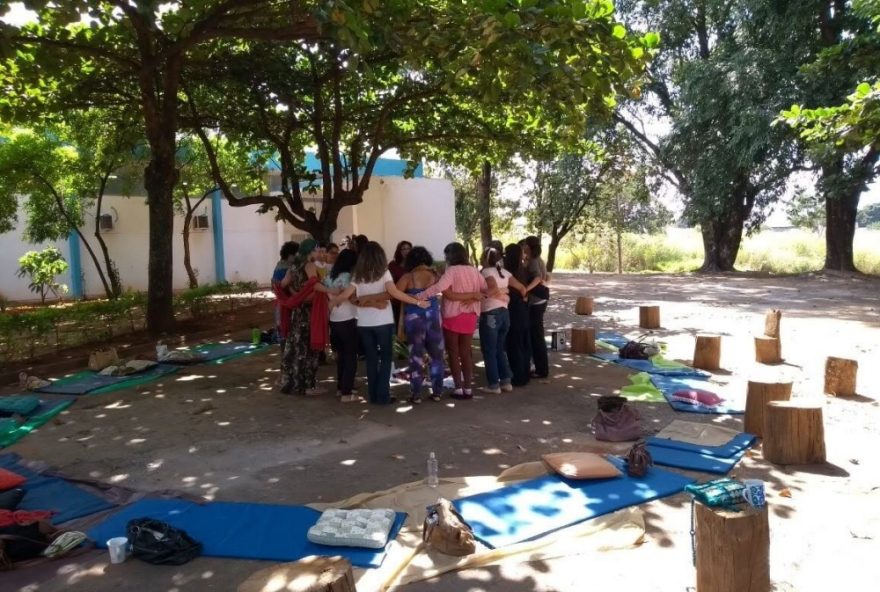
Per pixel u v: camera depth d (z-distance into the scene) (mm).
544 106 8367
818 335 11219
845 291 18891
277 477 5074
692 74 23422
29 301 20062
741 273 26594
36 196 17359
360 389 7918
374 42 6953
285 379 7641
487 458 5438
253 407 7090
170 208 11883
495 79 6859
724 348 10250
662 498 4516
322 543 3863
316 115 13062
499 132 13227
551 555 3752
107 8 9828
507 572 3604
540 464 5016
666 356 9680
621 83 6609
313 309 7309
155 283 11867
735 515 3090
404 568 3646
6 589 3520
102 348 10500
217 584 3525
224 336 11938
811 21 20641
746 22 22375
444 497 4562
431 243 25641
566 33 5887
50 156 16312
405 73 12461
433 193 25516
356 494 4711
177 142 18641
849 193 21656
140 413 6930
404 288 7145
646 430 6066
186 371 8953
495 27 5773
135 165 18750
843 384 7211
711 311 14727
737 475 4930
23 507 4559
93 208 21266
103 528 4156
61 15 6078
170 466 5352
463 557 3736
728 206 25266
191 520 4227
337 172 13742
